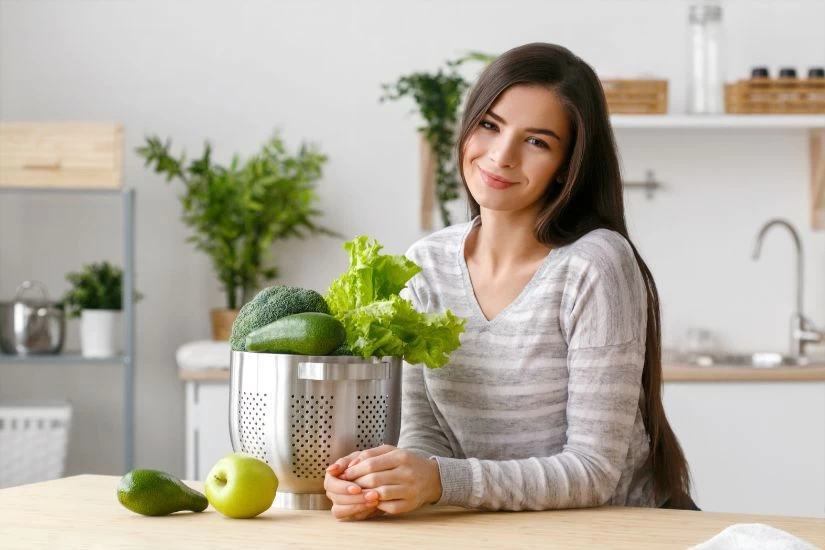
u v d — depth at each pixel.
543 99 1.41
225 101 3.66
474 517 1.27
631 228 3.64
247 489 1.21
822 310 3.65
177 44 3.66
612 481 1.38
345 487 1.24
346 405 1.29
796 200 3.66
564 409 1.48
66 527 1.17
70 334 3.67
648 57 3.65
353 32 3.67
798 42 3.66
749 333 3.65
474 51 3.66
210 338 3.65
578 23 3.66
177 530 1.16
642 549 1.08
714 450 3.06
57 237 3.66
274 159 3.51
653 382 1.55
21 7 3.65
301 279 3.65
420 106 3.31
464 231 1.59
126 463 3.25
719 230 3.65
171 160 3.41
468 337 1.51
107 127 3.24
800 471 3.06
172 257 3.65
